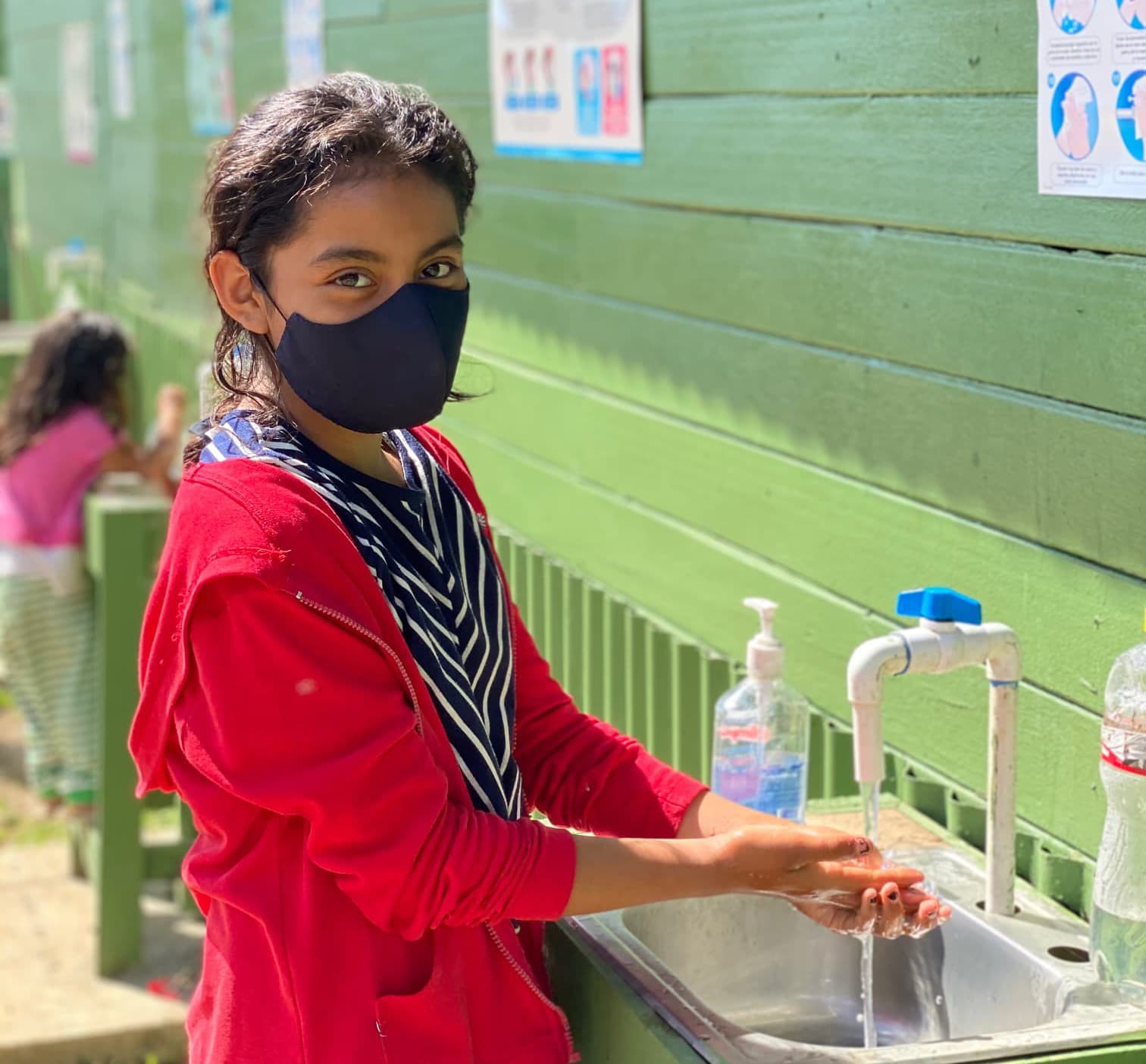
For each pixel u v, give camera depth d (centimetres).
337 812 148
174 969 446
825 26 246
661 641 314
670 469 311
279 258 156
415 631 158
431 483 171
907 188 230
